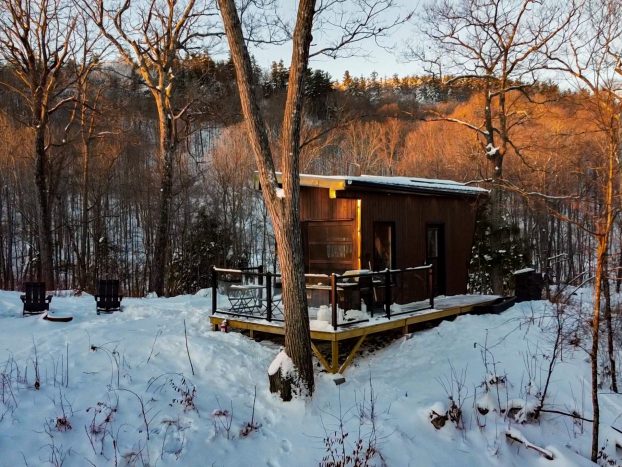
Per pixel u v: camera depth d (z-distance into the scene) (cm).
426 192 1143
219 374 730
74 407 608
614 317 853
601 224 644
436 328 998
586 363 821
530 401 705
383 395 715
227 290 965
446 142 3234
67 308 1115
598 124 643
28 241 2777
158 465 530
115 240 3061
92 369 704
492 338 921
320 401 695
